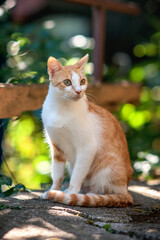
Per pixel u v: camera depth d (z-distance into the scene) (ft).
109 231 6.84
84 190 10.36
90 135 9.02
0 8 15.06
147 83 23.75
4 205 7.91
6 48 13.73
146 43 25.36
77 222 7.14
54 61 8.95
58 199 8.39
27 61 14.02
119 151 9.66
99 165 9.50
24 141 16.61
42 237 6.17
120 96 16.28
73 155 9.57
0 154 11.98
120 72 24.93
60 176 9.70
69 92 8.63
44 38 15.89
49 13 28.27
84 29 29.22
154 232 6.63
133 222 7.61
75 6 27.58
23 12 25.12
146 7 26.94
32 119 15.31
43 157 16.02
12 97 10.45
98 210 8.29
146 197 10.35
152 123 21.85
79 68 9.08
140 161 16.08
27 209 7.70
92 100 14.40
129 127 20.26
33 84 11.63
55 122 8.89
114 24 28.09
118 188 9.39
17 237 6.13
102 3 15.57
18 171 15.80
